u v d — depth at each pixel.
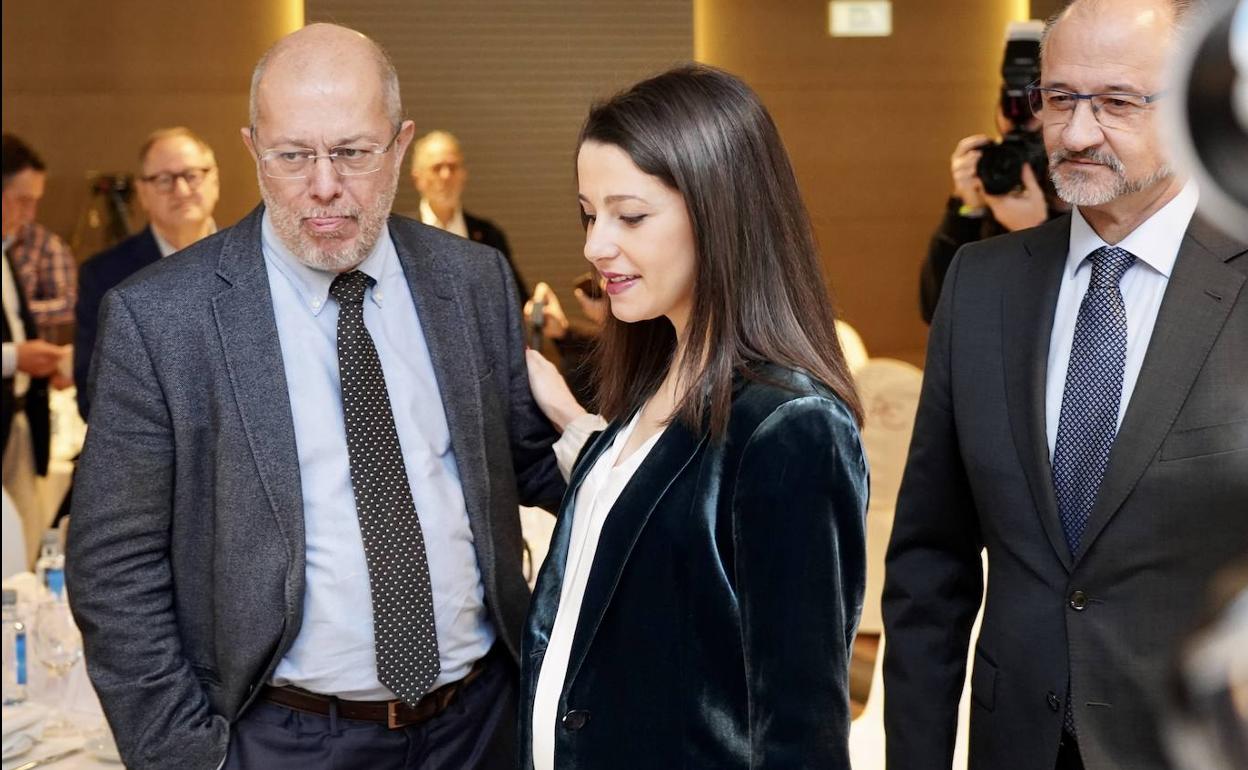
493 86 6.19
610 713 1.23
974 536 1.72
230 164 6.00
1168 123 0.21
